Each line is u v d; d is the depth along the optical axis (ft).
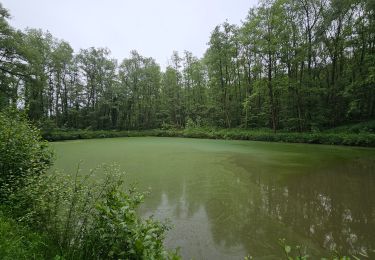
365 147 50.96
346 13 67.15
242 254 12.76
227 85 102.89
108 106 126.21
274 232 15.11
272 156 43.04
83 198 9.34
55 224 9.00
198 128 104.83
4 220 8.73
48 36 106.42
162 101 136.87
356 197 21.22
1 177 11.19
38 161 13.08
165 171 31.53
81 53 121.19
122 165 35.60
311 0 69.56
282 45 71.87
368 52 66.49
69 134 97.50
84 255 7.83
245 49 94.89
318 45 71.05
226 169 32.73
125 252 6.67
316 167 33.04
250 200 20.80
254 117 94.94
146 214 17.85
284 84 72.43
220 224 16.24
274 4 71.26
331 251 12.95
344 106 71.77
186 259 12.30
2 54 66.44
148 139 93.66
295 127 75.97
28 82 73.26
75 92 119.96
